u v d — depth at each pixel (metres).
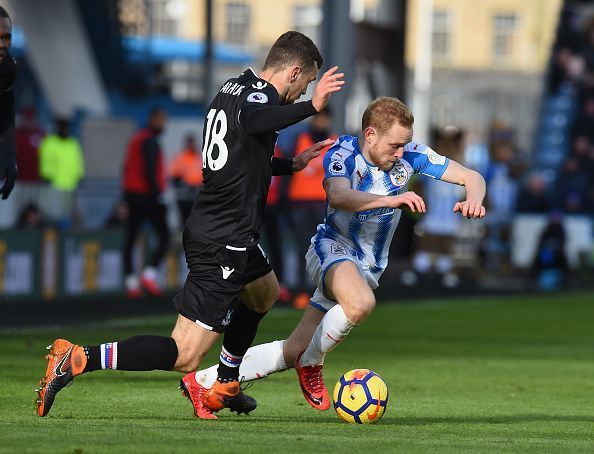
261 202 19.92
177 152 91.31
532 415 24.11
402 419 22.47
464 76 180.38
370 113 21.42
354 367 33.56
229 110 19.56
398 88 82.94
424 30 172.88
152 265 56.72
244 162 19.55
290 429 19.61
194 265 19.92
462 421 22.53
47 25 86.25
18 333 40.34
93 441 16.78
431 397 27.17
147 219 55.44
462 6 183.75
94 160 74.75
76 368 19.33
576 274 81.19
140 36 103.94
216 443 16.91
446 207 78.38
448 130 85.12
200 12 180.62
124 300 55.38
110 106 100.69
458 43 183.62
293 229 52.38
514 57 183.00
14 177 24.00
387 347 40.19
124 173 55.16
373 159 21.62
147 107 102.38
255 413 22.73
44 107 97.19
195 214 20.03
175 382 27.67
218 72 129.50
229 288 19.80
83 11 86.44
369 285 22.56
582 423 22.80
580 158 100.06
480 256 84.81
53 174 64.50
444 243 79.69
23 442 16.48
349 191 20.64
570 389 29.92
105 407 22.84
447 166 21.98
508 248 84.50
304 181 51.66
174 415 21.77
